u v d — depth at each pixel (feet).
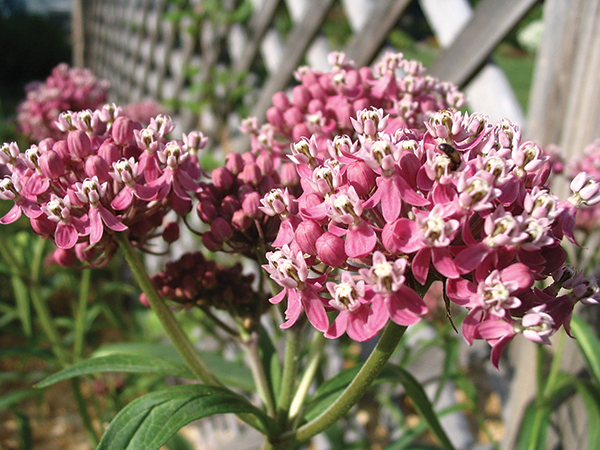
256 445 0.89
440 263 0.23
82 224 0.30
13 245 0.83
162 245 1.35
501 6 0.56
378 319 0.24
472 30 0.59
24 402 1.14
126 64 2.06
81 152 0.31
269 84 0.99
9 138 0.90
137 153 0.33
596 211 0.47
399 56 0.40
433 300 0.64
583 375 0.54
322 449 0.81
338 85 0.40
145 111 1.15
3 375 0.74
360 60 0.74
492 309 0.23
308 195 0.28
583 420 0.55
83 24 2.67
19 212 0.30
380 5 0.70
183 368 0.36
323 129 0.39
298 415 0.36
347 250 0.25
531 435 0.45
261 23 1.03
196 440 1.15
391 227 0.24
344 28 3.21
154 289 0.33
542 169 0.26
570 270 0.27
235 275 0.39
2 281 1.35
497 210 0.23
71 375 0.33
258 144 0.42
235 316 0.39
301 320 0.36
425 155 0.26
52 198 0.30
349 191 0.25
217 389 0.31
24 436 0.60
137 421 0.28
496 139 0.28
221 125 1.26
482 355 0.74
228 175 0.36
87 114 0.33
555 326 0.26
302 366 0.60
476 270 0.23
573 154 0.51
